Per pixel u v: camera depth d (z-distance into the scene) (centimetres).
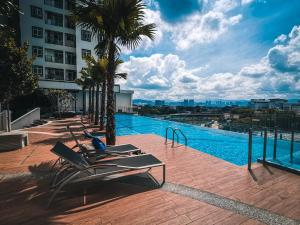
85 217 322
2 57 880
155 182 458
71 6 805
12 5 533
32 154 720
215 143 1171
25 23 3216
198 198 386
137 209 346
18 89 955
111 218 320
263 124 1074
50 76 3450
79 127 1546
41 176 499
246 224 307
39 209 344
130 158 485
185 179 478
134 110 3706
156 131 1719
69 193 401
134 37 866
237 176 498
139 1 766
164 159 646
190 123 1955
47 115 2562
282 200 379
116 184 445
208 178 484
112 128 834
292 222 312
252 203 369
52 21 3444
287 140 928
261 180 473
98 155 546
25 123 1689
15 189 422
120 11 751
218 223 309
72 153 431
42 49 3366
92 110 2014
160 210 344
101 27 812
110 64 832
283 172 524
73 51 3634
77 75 3584
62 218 319
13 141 797
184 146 847
